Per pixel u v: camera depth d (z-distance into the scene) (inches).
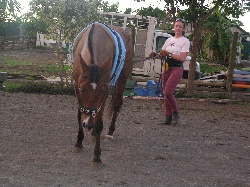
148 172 216.4
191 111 420.8
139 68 648.4
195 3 507.8
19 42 1315.2
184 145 278.4
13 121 318.7
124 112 388.2
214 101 486.3
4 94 449.1
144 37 643.5
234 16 514.3
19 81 523.2
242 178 217.8
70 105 408.5
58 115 353.7
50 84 490.0
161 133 309.0
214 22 1035.9
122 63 242.8
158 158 242.7
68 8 474.9
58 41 494.3
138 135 297.4
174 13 526.6
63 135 283.4
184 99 492.7
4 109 364.8
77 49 228.4
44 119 333.1
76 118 345.1
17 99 422.6
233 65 521.0
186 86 544.1
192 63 509.0
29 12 479.2
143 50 644.7
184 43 316.5
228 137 312.0
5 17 387.2
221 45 1053.8
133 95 486.6
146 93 486.3
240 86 530.9
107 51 223.5
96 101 200.4
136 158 239.8
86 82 198.1
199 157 252.2
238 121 383.6
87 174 206.7
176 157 248.4
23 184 188.9
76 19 481.4
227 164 241.9
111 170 215.0
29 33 1406.3
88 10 481.1
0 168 209.3
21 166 213.9
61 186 188.5
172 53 315.6
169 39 324.2
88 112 200.2
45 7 475.8
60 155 236.1
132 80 486.3
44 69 717.3
